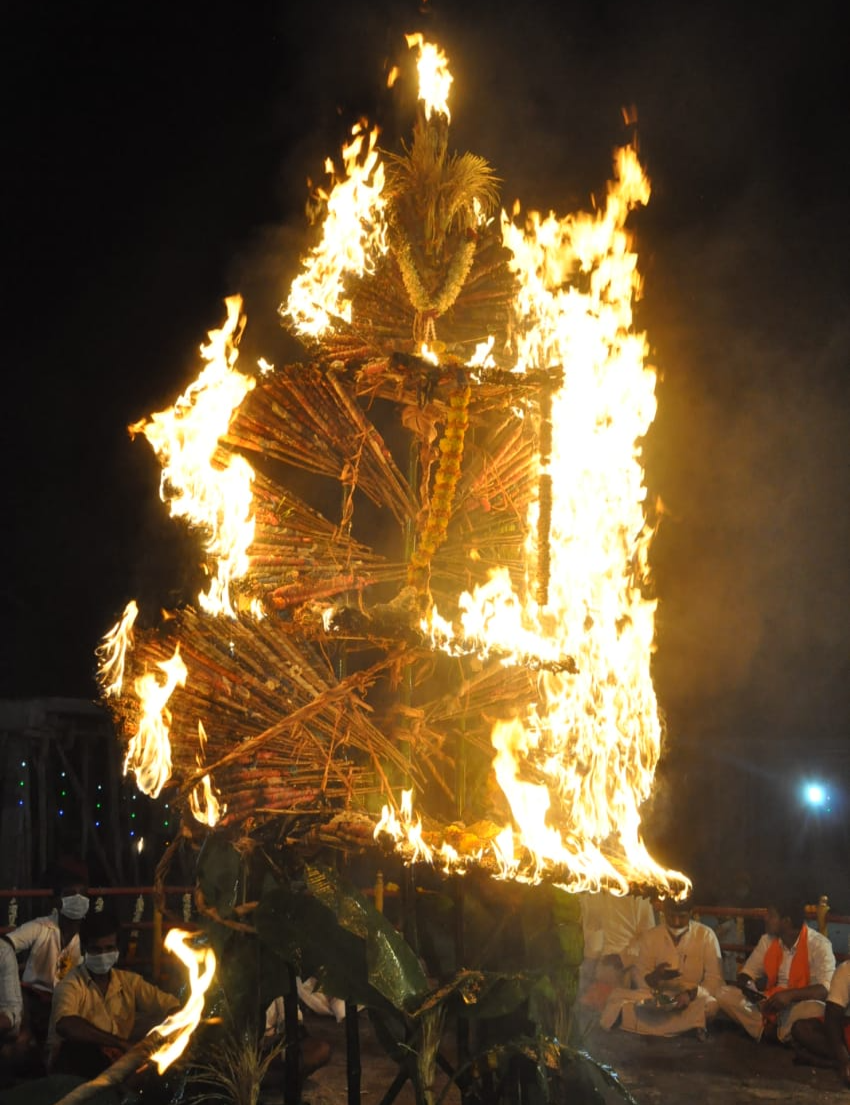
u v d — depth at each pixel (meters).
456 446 2.87
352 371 2.99
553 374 2.89
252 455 3.19
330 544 3.13
